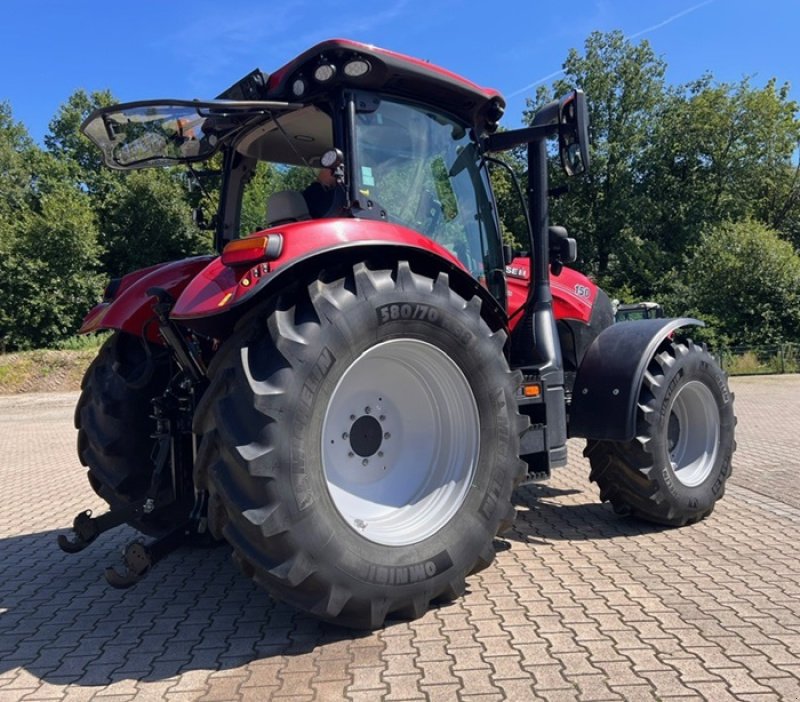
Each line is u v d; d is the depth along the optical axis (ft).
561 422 13.51
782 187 130.21
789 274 84.17
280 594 9.37
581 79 125.39
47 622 10.82
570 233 123.65
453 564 10.36
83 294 93.09
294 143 13.43
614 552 13.35
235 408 9.15
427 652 9.19
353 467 10.69
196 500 10.75
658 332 14.49
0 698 8.37
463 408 10.85
